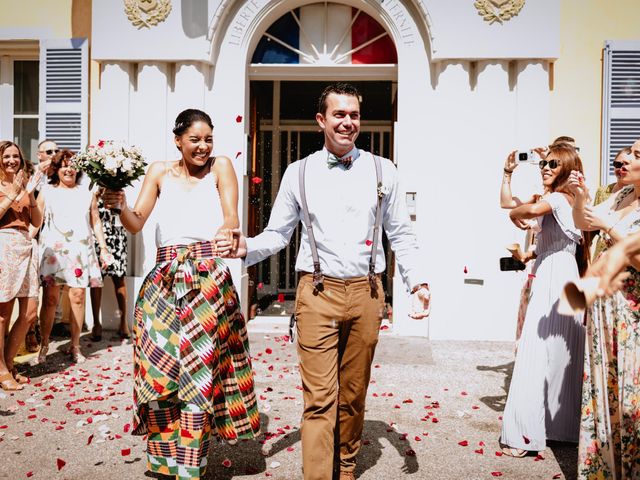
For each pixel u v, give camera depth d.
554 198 3.62
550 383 3.65
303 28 7.33
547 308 3.65
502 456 3.57
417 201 6.83
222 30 6.97
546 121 6.71
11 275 4.84
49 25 7.36
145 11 6.79
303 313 2.87
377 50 7.31
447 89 6.75
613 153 6.93
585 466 2.95
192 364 2.95
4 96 7.75
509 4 6.56
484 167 6.75
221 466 3.39
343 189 2.87
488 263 6.71
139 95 6.95
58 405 4.48
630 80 6.89
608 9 6.98
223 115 7.00
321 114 2.92
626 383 2.77
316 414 2.81
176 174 3.24
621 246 1.56
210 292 3.04
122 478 3.25
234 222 3.17
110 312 7.09
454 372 5.41
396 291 6.91
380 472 3.32
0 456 3.55
